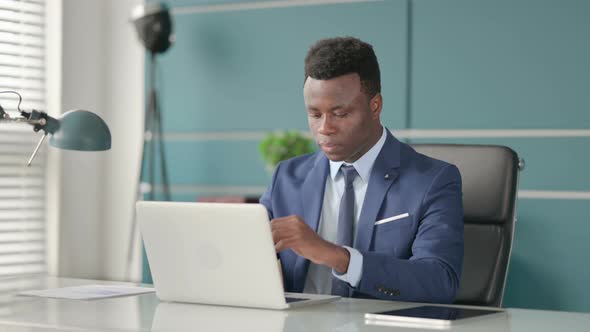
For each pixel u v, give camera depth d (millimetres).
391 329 1958
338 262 2375
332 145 2703
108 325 1993
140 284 2879
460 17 4879
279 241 2344
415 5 4984
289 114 5320
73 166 5711
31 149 5523
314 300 2379
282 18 5332
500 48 4789
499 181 2848
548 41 4688
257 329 1945
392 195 2729
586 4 4605
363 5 5113
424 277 2443
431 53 4953
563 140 4664
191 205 2314
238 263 2273
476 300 2787
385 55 5055
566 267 4668
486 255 2812
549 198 4699
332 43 2707
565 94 4656
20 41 5426
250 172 5438
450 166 2766
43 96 5574
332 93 2664
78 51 5703
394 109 5031
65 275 5668
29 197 5531
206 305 2355
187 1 5598
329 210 2846
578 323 2088
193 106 5598
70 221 5695
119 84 5844
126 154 5832
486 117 4832
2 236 5352
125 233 5840
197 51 5578
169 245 2375
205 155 5574
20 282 2926
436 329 1969
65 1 5602
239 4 5449
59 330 1976
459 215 2693
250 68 5430
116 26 5855
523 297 4758
